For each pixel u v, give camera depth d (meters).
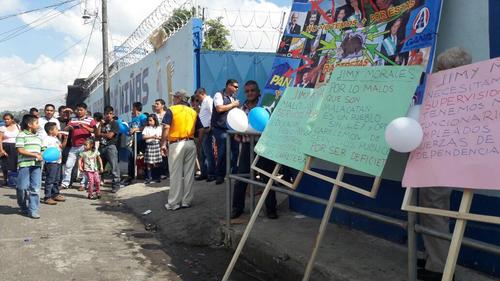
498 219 2.47
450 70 3.09
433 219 3.58
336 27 5.49
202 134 8.64
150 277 4.67
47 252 5.34
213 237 5.92
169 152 7.15
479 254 3.93
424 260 4.10
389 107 3.45
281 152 4.34
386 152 3.33
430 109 3.12
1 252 5.30
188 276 4.74
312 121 4.16
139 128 10.99
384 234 4.91
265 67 10.61
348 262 4.26
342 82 3.93
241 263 5.16
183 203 7.15
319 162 5.80
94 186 9.59
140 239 6.04
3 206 7.96
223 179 8.27
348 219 5.39
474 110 2.82
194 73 10.34
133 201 8.37
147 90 14.94
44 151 8.12
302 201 6.18
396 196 4.72
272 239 5.04
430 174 2.92
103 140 9.86
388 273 3.97
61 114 10.71
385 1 4.80
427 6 4.27
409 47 4.37
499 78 2.75
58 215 7.32
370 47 4.87
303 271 4.38
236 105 8.03
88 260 5.11
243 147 5.95
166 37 12.52
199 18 10.48
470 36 3.98
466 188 2.69
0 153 10.67
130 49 17.95
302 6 6.27
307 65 5.80
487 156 2.64
